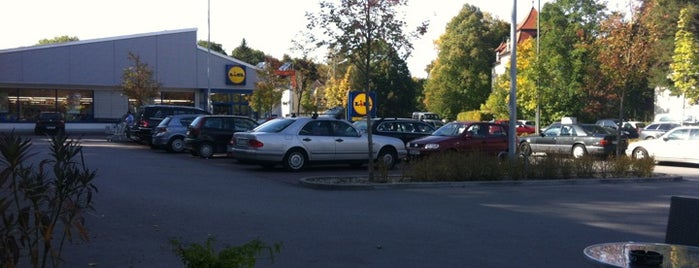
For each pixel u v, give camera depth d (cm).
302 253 725
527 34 6256
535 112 3888
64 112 4547
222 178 1500
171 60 4744
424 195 1245
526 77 3678
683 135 2183
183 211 1002
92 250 729
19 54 4312
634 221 975
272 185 1378
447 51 6638
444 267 668
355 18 1402
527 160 1515
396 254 725
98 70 4547
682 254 372
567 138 2442
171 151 2388
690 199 448
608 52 2206
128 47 4625
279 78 4678
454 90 6462
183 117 2395
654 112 5272
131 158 2062
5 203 432
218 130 2133
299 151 1695
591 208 1103
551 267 675
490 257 716
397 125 2209
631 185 1505
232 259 422
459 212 1034
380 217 972
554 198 1230
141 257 699
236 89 4984
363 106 2411
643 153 2294
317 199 1163
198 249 430
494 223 937
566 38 3806
